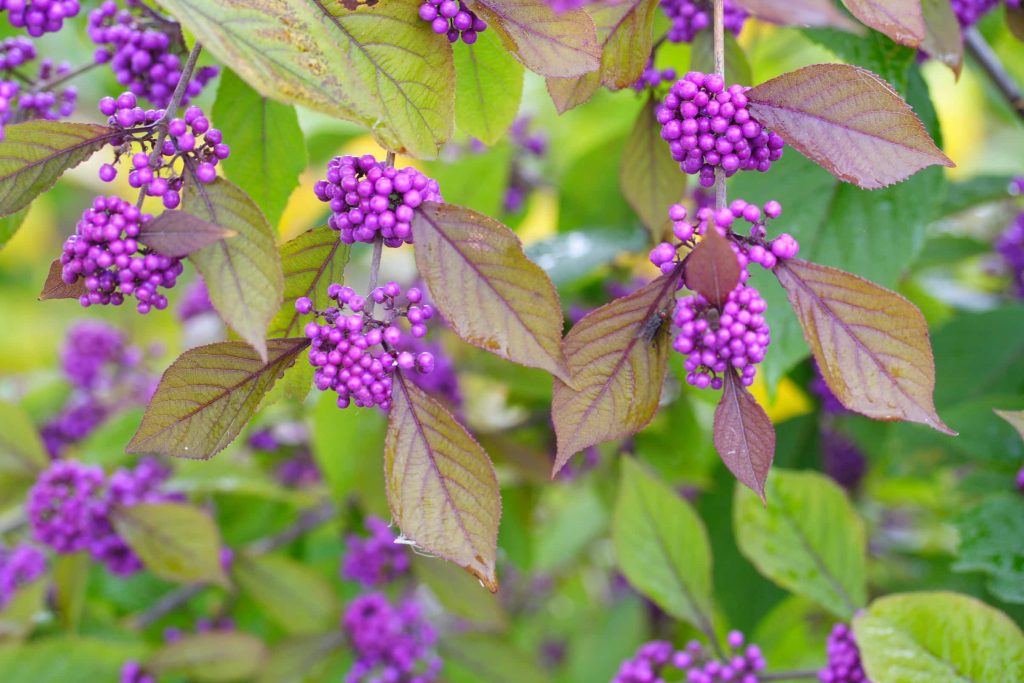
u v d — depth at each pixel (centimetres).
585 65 65
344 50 65
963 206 102
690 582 84
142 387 131
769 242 64
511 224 126
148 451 64
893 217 80
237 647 98
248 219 62
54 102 75
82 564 97
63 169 65
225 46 60
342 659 117
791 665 96
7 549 116
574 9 65
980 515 79
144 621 110
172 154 65
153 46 74
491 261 64
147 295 63
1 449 98
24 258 204
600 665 135
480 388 136
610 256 95
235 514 119
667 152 78
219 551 90
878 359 64
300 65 61
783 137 65
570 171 109
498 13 65
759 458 64
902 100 64
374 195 64
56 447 127
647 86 76
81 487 90
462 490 63
